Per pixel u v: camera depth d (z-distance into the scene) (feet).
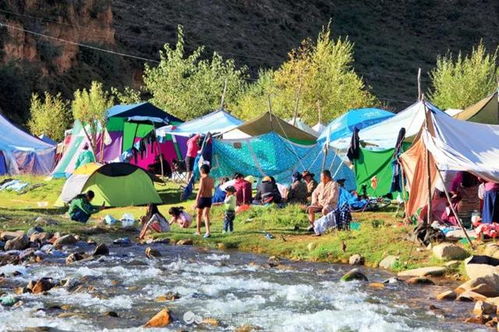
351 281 68.59
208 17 484.33
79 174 125.59
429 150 84.84
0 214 109.50
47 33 339.98
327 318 53.83
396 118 124.26
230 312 55.98
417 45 596.29
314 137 148.25
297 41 534.37
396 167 104.68
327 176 93.45
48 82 323.16
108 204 121.80
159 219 97.71
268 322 52.85
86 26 365.61
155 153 171.63
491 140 88.89
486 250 74.69
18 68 309.63
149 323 51.72
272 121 145.48
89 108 183.01
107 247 85.15
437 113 90.02
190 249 87.10
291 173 133.18
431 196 86.22
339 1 622.54
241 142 133.39
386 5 638.12
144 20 435.12
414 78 529.86
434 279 69.56
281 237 90.27
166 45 284.61
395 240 82.23
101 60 361.71
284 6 563.48
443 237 80.48
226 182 118.62
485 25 638.94
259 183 128.98
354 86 274.36
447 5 647.56
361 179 121.39
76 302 58.65
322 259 80.59
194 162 134.41
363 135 123.75
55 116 285.23
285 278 70.33
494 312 56.03
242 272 73.10
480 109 124.57
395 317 54.49
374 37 590.14
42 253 82.12
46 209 123.54
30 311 55.06
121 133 188.03
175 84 274.77
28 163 187.42
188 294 62.13
